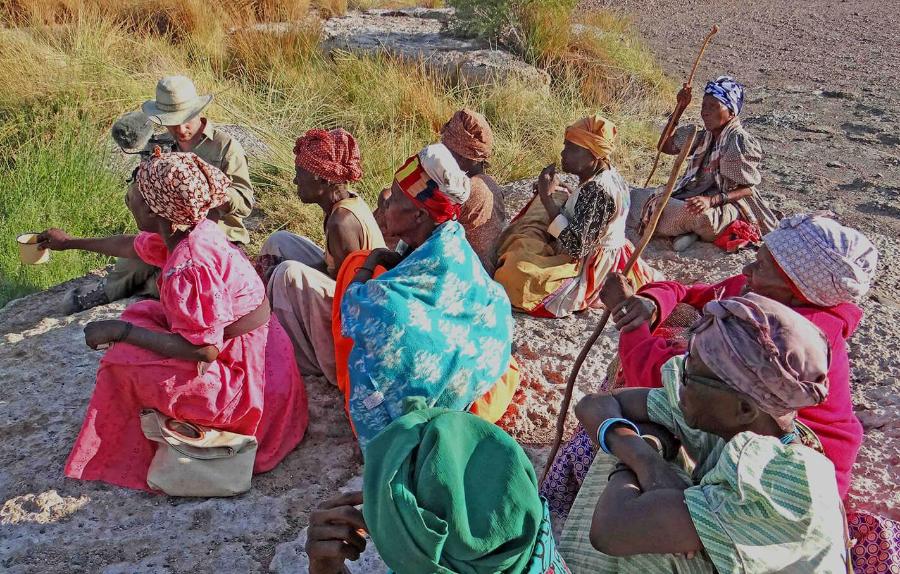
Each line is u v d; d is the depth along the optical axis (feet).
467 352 11.12
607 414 7.82
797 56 44.98
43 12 35.04
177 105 16.42
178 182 10.39
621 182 15.97
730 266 18.37
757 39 49.03
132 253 13.73
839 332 9.04
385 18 43.96
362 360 10.91
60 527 10.88
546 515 6.17
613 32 40.65
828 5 58.03
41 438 12.46
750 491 6.43
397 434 5.66
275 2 40.73
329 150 13.25
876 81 39.45
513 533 5.40
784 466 6.50
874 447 11.94
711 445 7.51
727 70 42.55
